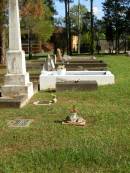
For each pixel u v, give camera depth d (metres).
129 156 8.38
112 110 13.26
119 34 71.44
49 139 9.74
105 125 11.12
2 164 7.93
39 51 69.50
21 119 12.09
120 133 10.20
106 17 71.19
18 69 16.42
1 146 9.25
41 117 12.37
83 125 11.11
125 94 16.75
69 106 14.22
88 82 18.20
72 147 8.99
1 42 35.91
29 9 34.44
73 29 88.44
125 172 7.48
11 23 16.58
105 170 7.62
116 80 22.08
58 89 18.00
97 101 15.27
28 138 9.86
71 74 21.03
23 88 16.12
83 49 86.00
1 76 24.08
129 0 69.69
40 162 8.05
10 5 16.52
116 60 43.78
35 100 15.82
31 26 43.81
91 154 8.45
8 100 14.00
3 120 11.96
